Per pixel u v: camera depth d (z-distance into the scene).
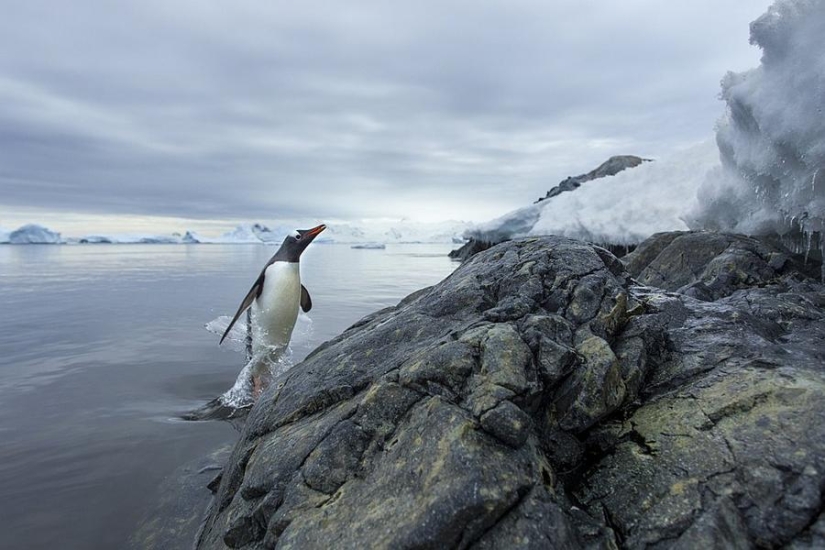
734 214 6.80
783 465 2.16
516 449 2.34
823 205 4.52
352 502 2.36
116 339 9.12
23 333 9.66
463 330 3.07
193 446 4.67
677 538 2.08
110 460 4.38
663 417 2.66
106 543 3.27
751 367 2.79
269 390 3.93
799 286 4.55
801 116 4.41
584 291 3.30
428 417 2.50
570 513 2.27
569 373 2.76
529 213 25.09
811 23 4.48
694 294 4.62
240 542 2.72
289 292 7.01
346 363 3.44
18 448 4.60
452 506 2.06
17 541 3.27
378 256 42.00
